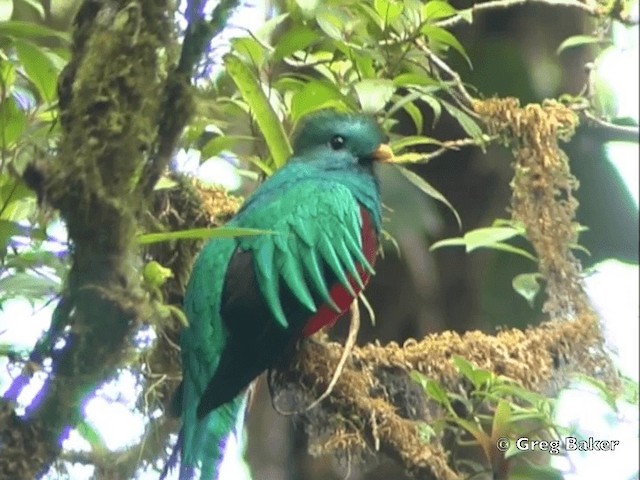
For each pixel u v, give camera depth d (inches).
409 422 344.5
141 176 239.8
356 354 354.3
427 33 349.4
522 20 497.4
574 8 494.0
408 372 354.0
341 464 353.1
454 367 353.4
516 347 361.7
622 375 384.5
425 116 496.4
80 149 235.8
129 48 238.4
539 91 494.0
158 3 240.4
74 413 253.3
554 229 392.2
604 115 399.2
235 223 343.3
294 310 333.4
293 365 347.6
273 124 339.3
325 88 335.6
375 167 376.5
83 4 242.8
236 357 324.2
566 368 368.2
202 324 327.9
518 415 324.8
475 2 490.9
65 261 282.8
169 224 349.7
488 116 392.2
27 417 252.8
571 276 387.9
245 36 340.8
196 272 335.3
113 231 236.4
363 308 512.7
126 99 237.1
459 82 371.9
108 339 243.4
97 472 311.1
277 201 344.5
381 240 431.2
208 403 315.0
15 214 300.5
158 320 257.9
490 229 366.0
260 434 510.0
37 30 291.0
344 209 346.0
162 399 342.3
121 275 239.8
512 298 505.7
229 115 376.8
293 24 366.3
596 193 520.1
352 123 370.0
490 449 325.1
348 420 344.5
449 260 515.5
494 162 518.9
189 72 241.0
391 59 348.8
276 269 332.5
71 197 234.5
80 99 237.6
